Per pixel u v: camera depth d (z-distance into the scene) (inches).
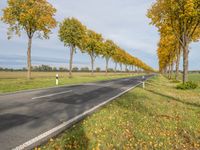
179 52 1461.6
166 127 295.4
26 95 530.6
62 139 226.1
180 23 932.6
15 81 1052.5
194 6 821.2
